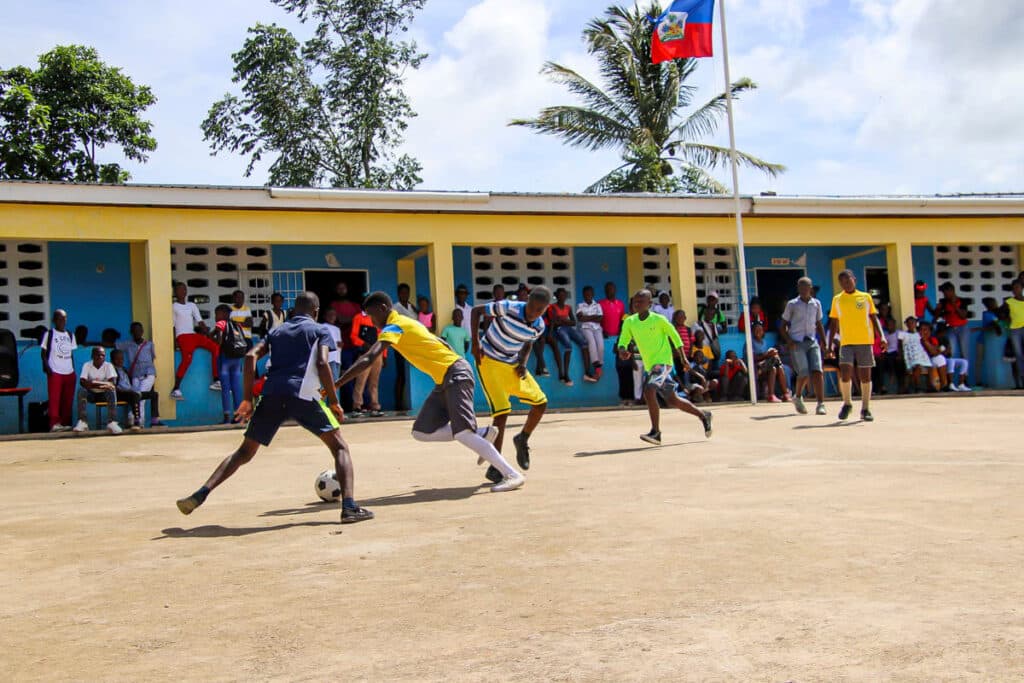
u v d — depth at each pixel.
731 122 17.88
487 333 8.34
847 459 8.48
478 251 19.73
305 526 6.26
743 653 3.38
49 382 14.08
